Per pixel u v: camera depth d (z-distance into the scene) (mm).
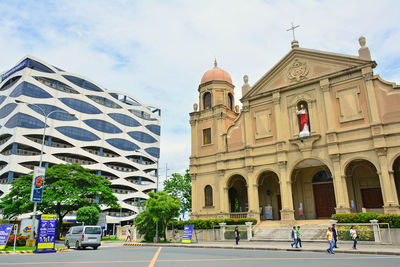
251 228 26344
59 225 41531
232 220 28375
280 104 30125
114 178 91438
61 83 83688
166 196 30906
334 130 26344
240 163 31562
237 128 32812
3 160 70125
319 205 29562
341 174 25359
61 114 80062
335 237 18828
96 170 86250
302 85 28984
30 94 74625
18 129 70312
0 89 85375
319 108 27797
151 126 107500
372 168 26906
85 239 24438
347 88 26688
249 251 18766
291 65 30250
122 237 51062
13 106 74688
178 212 31312
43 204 38938
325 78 27641
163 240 31328
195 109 36719
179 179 51125
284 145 28797
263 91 31656
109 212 84938
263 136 30484
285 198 27672
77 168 43938
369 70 25625
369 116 25141
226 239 27109
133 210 88500
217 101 35750
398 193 25406
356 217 21938
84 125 85000
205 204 33312
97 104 90500
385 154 23703
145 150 102125
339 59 27516
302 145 27719
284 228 25625
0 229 22422
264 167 29797
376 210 26016
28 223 58594
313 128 27734
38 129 73875
